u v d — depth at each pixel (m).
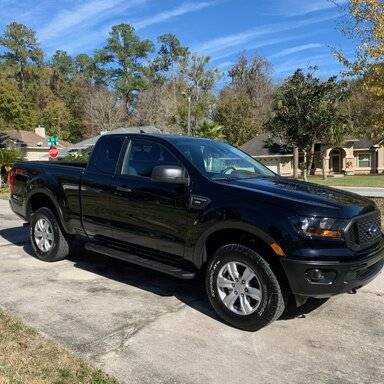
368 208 4.61
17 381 3.42
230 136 55.09
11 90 44.72
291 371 3.70
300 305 4.60
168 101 62.50
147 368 3.70
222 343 4.16
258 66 74.19
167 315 4.75
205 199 4.68
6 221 10.38
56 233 6.48
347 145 43.66
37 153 44.28
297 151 35.00
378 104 13.80
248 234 4.49
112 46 78.25
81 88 76.19
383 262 4.72
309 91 30.19
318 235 4.11
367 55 12.65
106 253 5.71
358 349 4.09
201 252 4.75
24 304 4.98
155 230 5.12
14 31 78.25
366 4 12.46
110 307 4.94
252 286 4.41
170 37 80.88
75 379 3.49
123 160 5.61
